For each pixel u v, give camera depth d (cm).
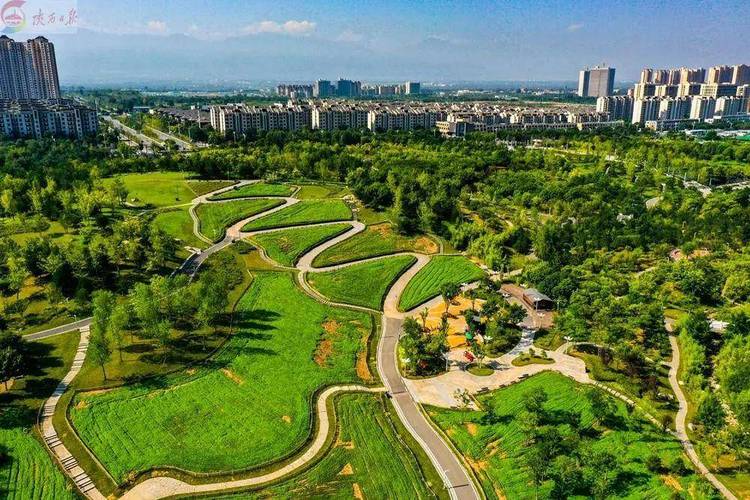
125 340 12306
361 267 17525
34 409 9900
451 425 10100
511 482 8669
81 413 9894
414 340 12094
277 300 15000
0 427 9375
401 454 9294
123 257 16375
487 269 17850
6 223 18912
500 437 9738
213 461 8975
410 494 8456
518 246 19088
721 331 13425
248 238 19588
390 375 11850
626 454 9094
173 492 8350
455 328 13962
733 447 8900
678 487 8356
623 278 15875
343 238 19988
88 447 9138
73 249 15338
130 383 10819
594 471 8406
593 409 9812
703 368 11738
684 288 15462
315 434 9806
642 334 13100
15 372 10450
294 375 11575
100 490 8294
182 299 12850
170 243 16875
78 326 12825
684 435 9706
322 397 10938
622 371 11762
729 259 17925
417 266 18038
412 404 10806
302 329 13538
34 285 14575
